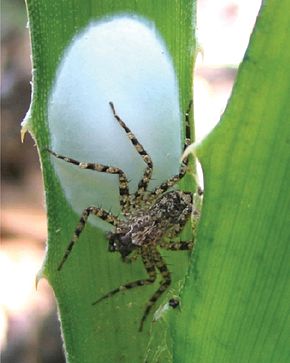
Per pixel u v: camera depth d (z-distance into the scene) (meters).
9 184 0.48
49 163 0.16
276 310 0.15
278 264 0.15
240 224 0.15
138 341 0.17
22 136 0.16
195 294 0.15
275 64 0.14
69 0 0.16
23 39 0.54
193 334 0.15
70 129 0.16
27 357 0.36
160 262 0.18
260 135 0.14
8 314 0.37
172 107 0.17
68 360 0.17
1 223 0.44
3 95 0.52
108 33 0.16
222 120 0.14
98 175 0.17
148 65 0.16
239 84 0.14
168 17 0.16
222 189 0.15
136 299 0.17
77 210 0.16
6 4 0.55
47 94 0.16
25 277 0.40
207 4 0.55
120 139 0.17
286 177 0.14
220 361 0.15
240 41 0.51
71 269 0.17
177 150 0.17
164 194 0.20
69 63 0.16
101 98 0.16
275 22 0.14
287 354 0.15
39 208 0.45
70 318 0.17
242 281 0.15
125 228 0.19
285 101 0.14
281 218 0.15
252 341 0.15
